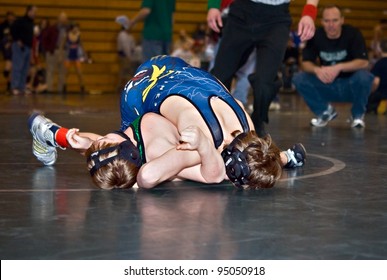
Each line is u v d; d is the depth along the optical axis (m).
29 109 12.21
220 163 4.21
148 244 3.04
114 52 21.61
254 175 4.15
